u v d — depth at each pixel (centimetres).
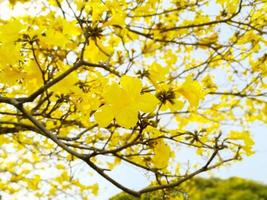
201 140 173
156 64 161
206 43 347
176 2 338
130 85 114
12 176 486
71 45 155
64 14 168
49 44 138
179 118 258
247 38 333
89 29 157
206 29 349
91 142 246
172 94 143
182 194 213
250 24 322
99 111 112
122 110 112
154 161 165
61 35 136
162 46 352
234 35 335
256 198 536
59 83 147
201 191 543
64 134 288
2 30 128
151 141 163
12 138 391
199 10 352
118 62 220
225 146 167
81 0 160
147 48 339
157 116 150
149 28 325
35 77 152
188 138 171
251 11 320
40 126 158
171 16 356
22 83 159
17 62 136
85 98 160
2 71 149
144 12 320
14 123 199
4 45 129
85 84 178
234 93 368
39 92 152
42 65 152
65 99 176
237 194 540
